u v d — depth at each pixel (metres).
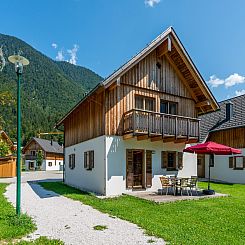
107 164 14.55
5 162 30.48
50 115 115.00
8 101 16.41
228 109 25.72
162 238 6.90
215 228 8.05
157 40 15.60
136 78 16.05
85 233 7.30
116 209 10.30
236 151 14.48
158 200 12.18
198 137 16.86
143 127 14.60
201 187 18.59
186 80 18.19
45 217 9.05
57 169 72.62
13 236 6.89
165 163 16.77
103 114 14.91
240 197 13.87
